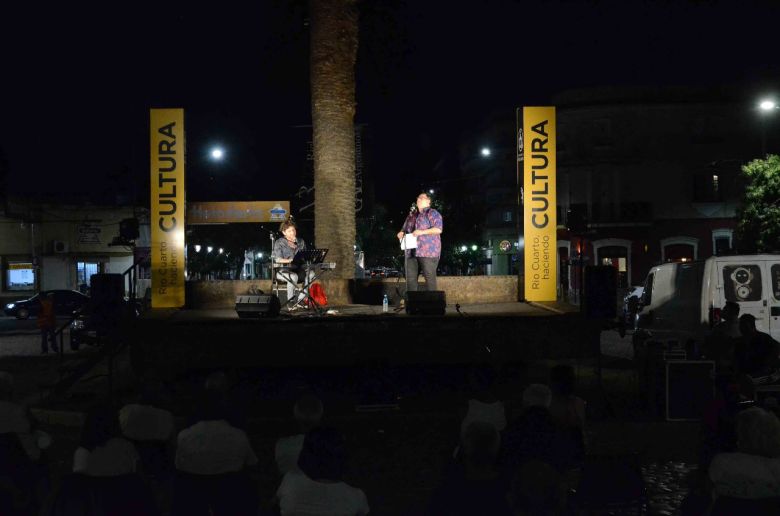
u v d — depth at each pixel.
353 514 4.45
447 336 13.50
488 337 13.54
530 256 15.87
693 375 11.94
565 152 54.38
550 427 5.78
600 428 11.66
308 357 13.34
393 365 13.44
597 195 53.50
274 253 14.82
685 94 53.25
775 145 52.66
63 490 4.98
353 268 18.23
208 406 5.71
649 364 12.82
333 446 4.49
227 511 5.53
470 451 4.80
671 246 52.78
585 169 53.66
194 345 13.28
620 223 52.69
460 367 14.45
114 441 5.05
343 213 18.06
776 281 15.96
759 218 38.53
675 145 52.94
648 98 53.34
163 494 7.71
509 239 61.62
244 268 61.41
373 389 13.16
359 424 12.36
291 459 5.71
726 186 52.50
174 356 13.30
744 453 4.84
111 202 52.50
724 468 4.82
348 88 18.31
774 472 4.73
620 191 53.28
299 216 42.19
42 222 49.84
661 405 12.20
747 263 15.96
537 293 15.94
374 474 9.37
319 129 18.16
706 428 6.43
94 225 50.53
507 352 13.57
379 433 11.84
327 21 18.19
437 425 12.37
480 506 4.79
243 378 14.32
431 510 4.93
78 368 14.59
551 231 15.84
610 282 13.45
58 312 38.69
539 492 4.79
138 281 32.81
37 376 18.56
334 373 14.50
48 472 6.20
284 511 4.49
